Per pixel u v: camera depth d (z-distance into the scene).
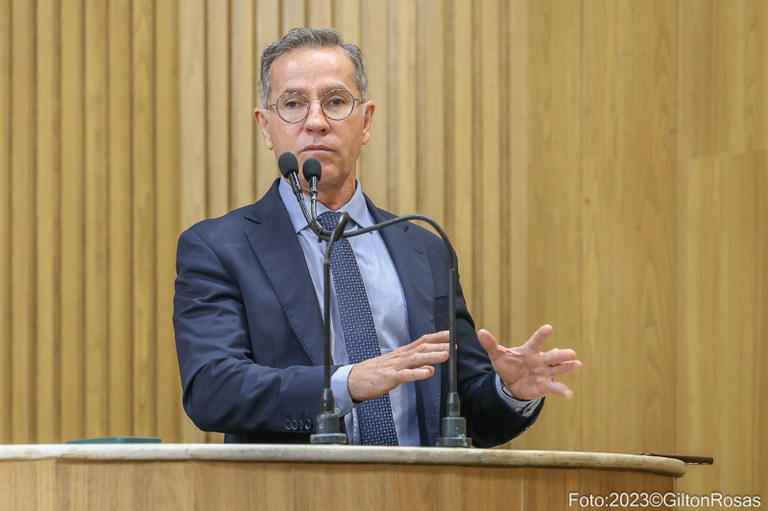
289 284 5.71
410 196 8.77
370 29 8.84
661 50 8.93
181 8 8.70
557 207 8.84
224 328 5.54
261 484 3.91
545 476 4.22
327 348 4.63
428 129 8.82
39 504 3.81
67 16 8.62
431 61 8.86
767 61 8.46
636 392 8.73
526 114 8.91
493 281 8.79
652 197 8.86
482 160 8.87
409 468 3.98
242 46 8.73
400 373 4.79
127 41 8.67
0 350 8.38
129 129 8.62
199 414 5.28
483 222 8.83
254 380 5.16
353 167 6.14
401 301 5.97
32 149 8.55
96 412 8.41
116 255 8.52
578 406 8.70
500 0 8.97
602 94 8.88
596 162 8.84
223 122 8.66
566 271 8.80
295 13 8.77
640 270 8.82
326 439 4.44
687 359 8.73
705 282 8.69
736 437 8.40
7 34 8.59
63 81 8.59
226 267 5.77
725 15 8.71
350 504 3.93
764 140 8.44
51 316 8.45
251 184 8.66
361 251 6.05
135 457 3.86
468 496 4.05
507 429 5.62
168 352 8.48
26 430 8.34
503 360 5.27
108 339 8.48
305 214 4.99
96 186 8.55
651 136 8.91
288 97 6.03
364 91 6.27
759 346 8.34
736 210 8.55
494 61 8.92
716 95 8.73
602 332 8.76
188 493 3.90
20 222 8.48
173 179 8.62
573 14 8.92
